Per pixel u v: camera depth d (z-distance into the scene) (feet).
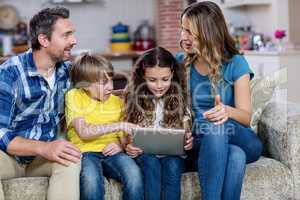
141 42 22.93
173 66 7.27
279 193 7.16
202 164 6.46
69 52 7.07
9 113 6.61
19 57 6.97
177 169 6.63
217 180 6.33
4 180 6.50
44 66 6.96
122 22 24.44
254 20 18.67
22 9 22.84
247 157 7.13
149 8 24.52
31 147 6.40
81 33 24.03
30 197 6.41
